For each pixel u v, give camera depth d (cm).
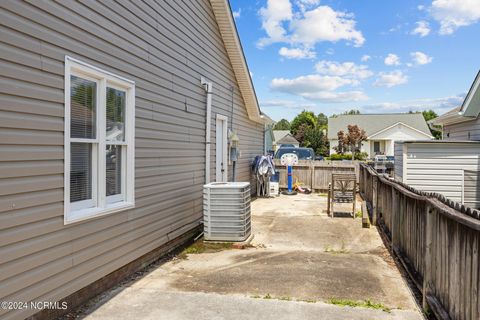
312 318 327
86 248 364
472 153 949
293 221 820
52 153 315
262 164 1250
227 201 616
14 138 276
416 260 409
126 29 440
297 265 491
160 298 375
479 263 235
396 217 537
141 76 480
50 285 313
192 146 677
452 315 285
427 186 970
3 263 266
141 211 483
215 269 477
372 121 4075
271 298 374
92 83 384
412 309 349
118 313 338
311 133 4700
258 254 551
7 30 269
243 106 1120
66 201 332
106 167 420
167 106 566
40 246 302
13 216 275
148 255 501
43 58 304
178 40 607
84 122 372
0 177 264
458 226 274
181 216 623
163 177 553
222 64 880
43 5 304
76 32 346
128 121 452
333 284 416
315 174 1441
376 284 418
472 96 1005
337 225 777
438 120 1319
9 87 271
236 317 329
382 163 1436
